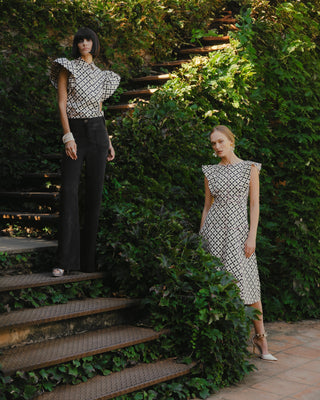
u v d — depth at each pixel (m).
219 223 3.79
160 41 6.95
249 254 3.77
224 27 7.48
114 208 4.03
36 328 3.19
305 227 5.48
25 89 5.54
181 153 4.61
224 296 3.45
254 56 5.24
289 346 4.39
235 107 4.99
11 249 3.70
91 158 3.75
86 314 3.38
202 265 3.63
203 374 3.41
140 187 4.44
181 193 4.45
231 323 3.43
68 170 3.67
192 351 3.47
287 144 5.59
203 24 7.22
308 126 5.46
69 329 3.37
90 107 3.73
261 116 5.38
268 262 5.21
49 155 5.49
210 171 3.89
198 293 3.43
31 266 3.80
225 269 3.73
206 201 3.99
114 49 6.55
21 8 5.52
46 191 5.16
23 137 5.48
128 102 6.20
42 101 5.69
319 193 5.54
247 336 3.56
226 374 3.51
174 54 7.23
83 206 4.17
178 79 5.14
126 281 3.83
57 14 5.85
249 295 3.79
